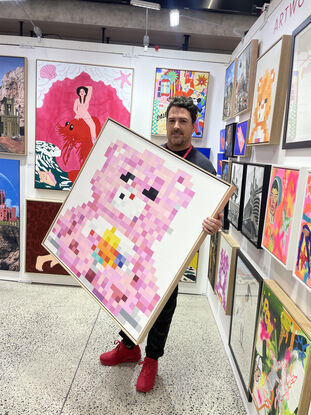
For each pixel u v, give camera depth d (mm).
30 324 2254
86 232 1552
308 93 1110
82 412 1524
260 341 1413
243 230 1812
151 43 3730
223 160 2473
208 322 2461
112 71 2691
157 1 2787
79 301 2656
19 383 1685
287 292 1242
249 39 2035
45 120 2744
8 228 2928
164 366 1914
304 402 965
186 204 1309
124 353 1891
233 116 2258
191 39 3449
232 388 1761
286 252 1185
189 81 2709
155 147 1447
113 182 1529
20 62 2660
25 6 3123
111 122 1604
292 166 1210
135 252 1384
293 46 1267
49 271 2947
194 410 1588
